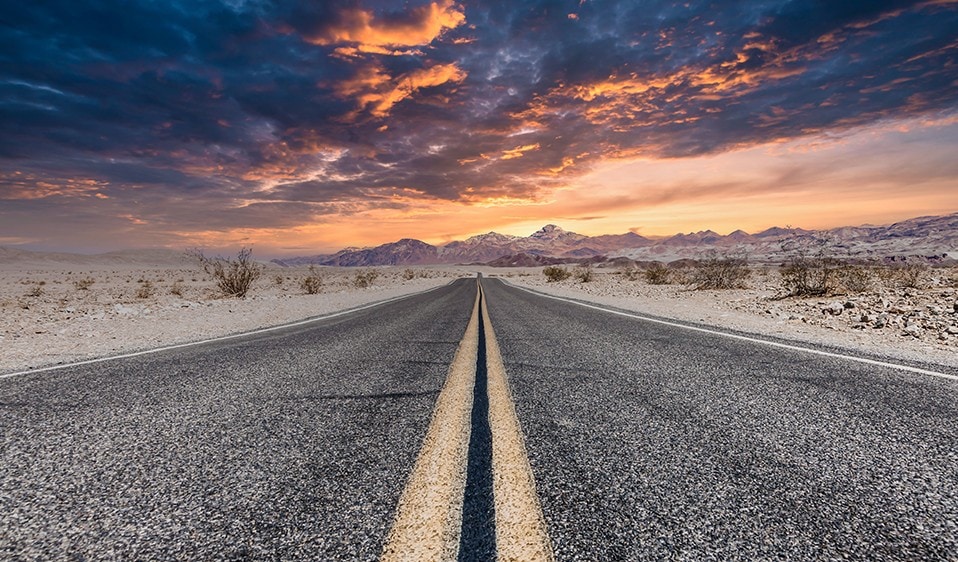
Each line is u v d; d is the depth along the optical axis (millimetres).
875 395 2834
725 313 9477
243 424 2344
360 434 2145
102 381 3453
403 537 1218
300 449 1952
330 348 5074
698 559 1113
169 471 1731
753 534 1235
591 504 1405
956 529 1275
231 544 1209
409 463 1764
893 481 1598
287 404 2734
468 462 1764
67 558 1157
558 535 1219
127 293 22750
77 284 27781
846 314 8500
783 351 4527
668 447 1932
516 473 1647
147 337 6570
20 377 3676
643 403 2662
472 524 1280
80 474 1712
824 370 3607
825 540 1209
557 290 22141
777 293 13945
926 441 2018
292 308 12188
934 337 5852
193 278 44562
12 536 1269
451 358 4348
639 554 1132
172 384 3320
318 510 1391
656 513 1350
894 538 1226
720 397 2799
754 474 1649
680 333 5961
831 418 2357
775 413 2453
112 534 1276
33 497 1519
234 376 3588
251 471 1717
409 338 5855
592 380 3291
